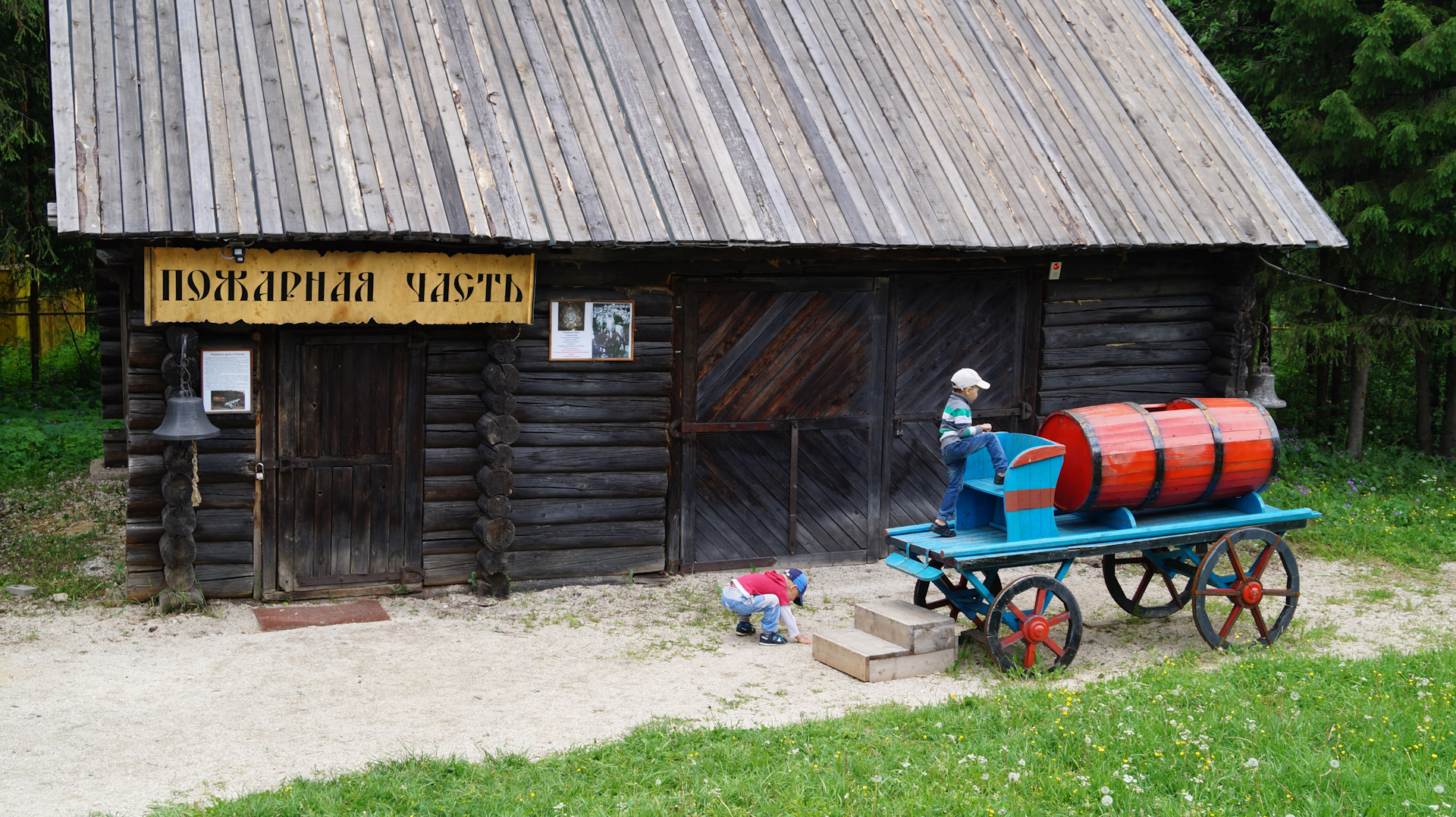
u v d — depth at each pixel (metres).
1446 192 14.32
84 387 20.05
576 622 9.59
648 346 10.52
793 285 11.01
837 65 11.88
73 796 6.14
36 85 16.06
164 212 8.43
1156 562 9.34
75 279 18.70
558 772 6.38
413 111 9.81
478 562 10.17
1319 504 13.93
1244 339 12.31
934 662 8.52
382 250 9.16
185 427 8.69
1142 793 6.07
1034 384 12.03
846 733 6.96
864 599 10.52
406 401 9.92
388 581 10.05
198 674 8.07
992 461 8.50
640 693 7.96
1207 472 8.86
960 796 6.01
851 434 11.50
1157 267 12.22
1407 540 12.73
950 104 11.90
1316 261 16.58
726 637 9.36
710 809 5.91
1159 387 12.48
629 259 10.34
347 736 7.06
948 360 11.76
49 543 11.20
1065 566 8.55
